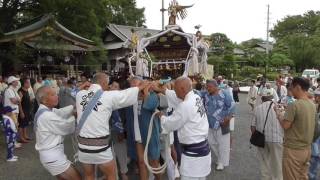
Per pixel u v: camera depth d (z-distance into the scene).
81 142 4.96
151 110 6.20
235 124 14.36
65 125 5.18
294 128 5.20
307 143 5.21
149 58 12.13
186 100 4.71
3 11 19.45
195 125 4.65
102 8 23.62
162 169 5.99
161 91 6.13
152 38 12.23
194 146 4.66
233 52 49.56
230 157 8.93
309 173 6.34
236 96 19.95
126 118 6.58
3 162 8.70
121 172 6.83
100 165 5.07
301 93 5.27
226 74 38.88
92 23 23.12
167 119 4.73
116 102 4.97
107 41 35.78
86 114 4.90
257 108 6.35
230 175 7.44
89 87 5.17
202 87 8.91
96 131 4.90
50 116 5.10
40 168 8.16
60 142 5.26
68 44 19.31
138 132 6.27
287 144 5.29
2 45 18.75
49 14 17.69
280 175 6.29
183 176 4.75
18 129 10.83
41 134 5.12
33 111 13.55
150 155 6.30
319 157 6.28
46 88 5.27
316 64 56.56
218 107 7.68
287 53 58.47
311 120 5.20
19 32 16.64
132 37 12.06
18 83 11.07
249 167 8.04
